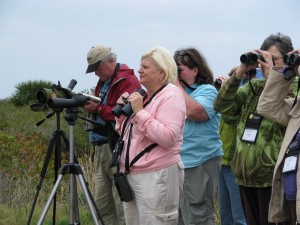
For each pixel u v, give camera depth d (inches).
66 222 362.3
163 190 211.0
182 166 218.1
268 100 216.2
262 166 221.8
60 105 237.9
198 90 261.7
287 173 203.2
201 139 256.8
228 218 284.4
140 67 218.2
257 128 225.5
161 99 213.3
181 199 258.2
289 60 204.8
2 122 825.5
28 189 434.6
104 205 298.4
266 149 222.1
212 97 258.4
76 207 246.5
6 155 469.1
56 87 248.5
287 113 217.0
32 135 557.0
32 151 484.1
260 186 223.1
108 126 282.4
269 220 212.1
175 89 215.6
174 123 209.6
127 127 217.8
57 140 252.5
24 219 371.2
